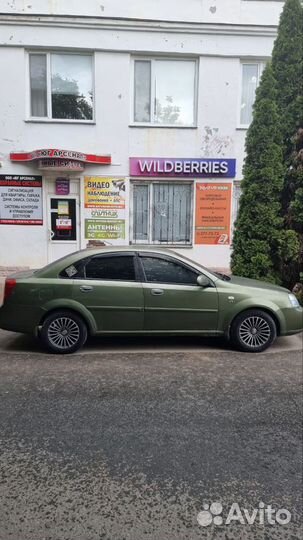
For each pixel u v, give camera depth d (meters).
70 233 11.22
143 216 11.41
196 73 11.08
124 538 2.26
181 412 3.75
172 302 5.46
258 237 7.63
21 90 10.64
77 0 10.57
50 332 5.41
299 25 7.75
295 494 2.64
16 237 11.09
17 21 10.36
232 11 10.91
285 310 5.57
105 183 11.09
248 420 3.61
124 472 2.85
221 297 5.49
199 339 6.18
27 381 4.47
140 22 10.59
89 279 5.46
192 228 11.42
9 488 2.67
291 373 4.79
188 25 10.68
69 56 10.80
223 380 4.54
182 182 11.28
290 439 3.31
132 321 5.45
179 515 2.45
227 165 11.13
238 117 11.19
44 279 5.43
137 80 11.07
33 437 3.29
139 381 4.49
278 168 7.52
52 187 11.01
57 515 2.43
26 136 10.81
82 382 4.45
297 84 7.86
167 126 11.05
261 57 10.96
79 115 11.02
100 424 3.51
